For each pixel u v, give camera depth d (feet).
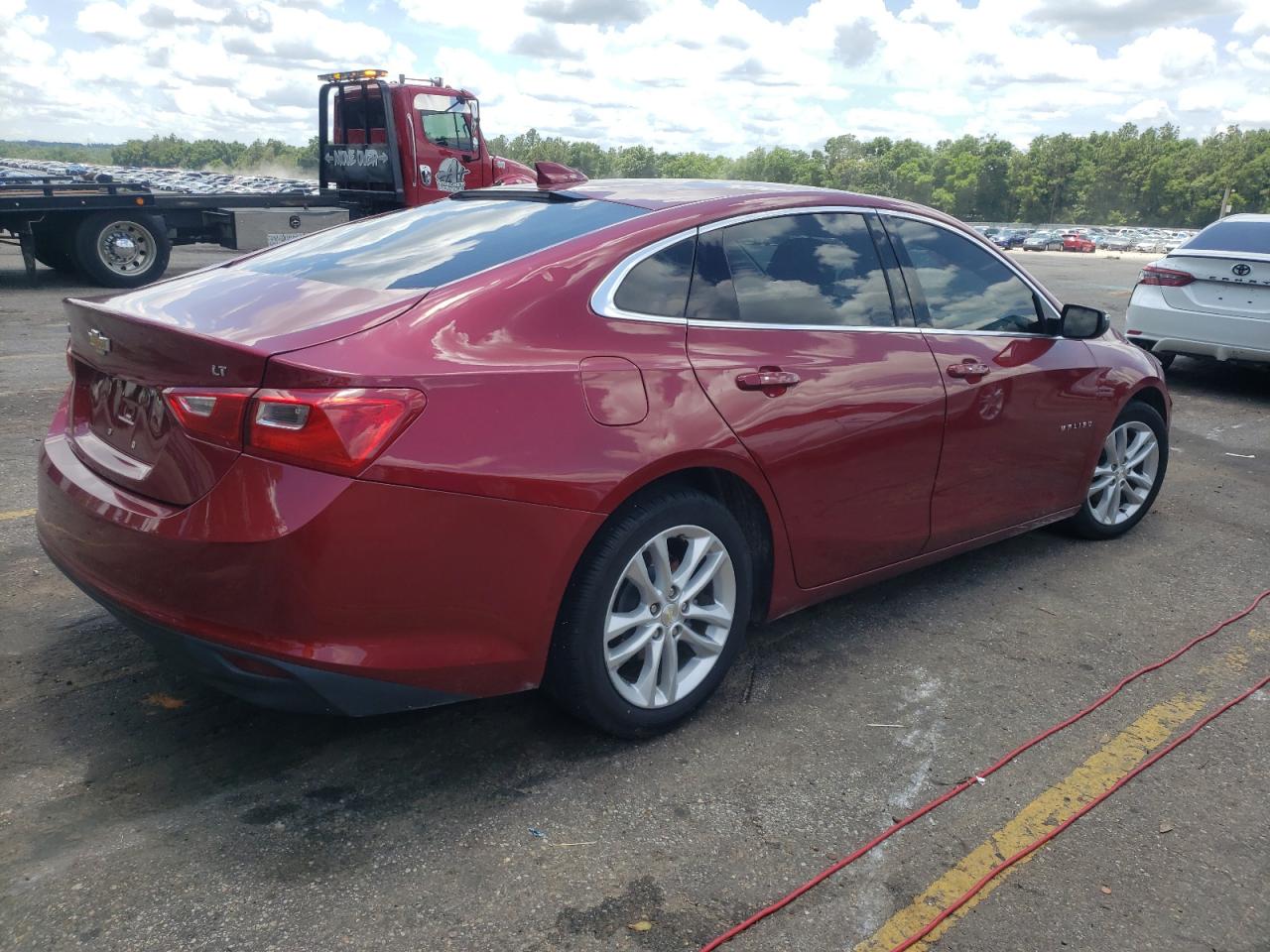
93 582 8.14
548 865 7.57
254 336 7.63
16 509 14.53
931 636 11.96
